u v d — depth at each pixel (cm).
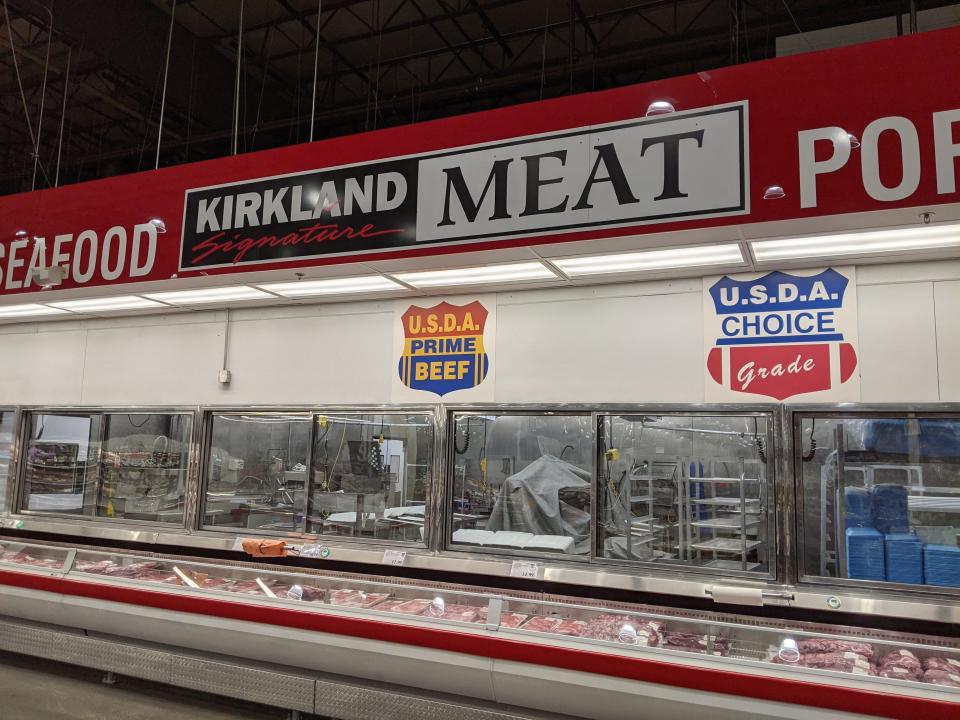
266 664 418
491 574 428
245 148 1083
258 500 531
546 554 424
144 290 485
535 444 450
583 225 337
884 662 301
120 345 598
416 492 479
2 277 523
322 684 392
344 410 500
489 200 360
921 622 339
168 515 561
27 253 514
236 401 543
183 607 431
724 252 354
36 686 455
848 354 366
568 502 434
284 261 414
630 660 323
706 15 847
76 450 617
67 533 588
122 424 599
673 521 406
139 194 472
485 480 458
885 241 329
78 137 1198
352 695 384
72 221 496
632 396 414
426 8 849
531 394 442
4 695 437
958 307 349
